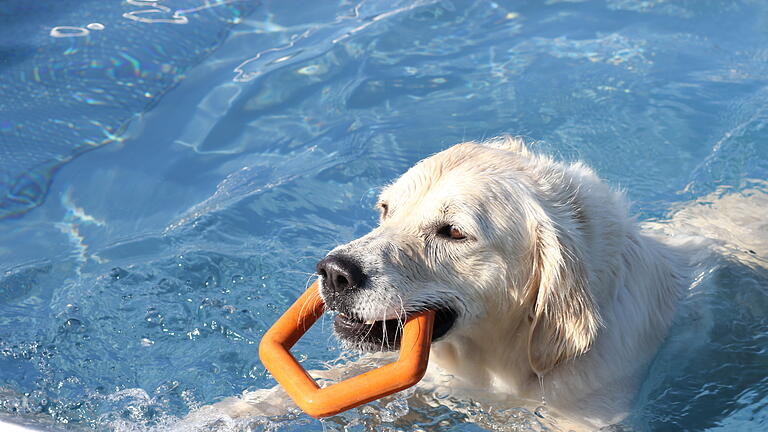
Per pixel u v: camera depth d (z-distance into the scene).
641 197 7.17
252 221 7.13
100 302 6.17
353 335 4.74
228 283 6.40
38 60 9.59
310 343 5.99
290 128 8.49
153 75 9.45
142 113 8.78
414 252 4.79
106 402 5.21
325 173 7.71
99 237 7.02
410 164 7.70
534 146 7.74
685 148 7.80
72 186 7.68
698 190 7.24
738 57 9.41
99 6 11.02
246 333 5.90
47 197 7.55
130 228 7.13
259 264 6.60
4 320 5.98
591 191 5.16
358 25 10.50
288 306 6.14
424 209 4.88
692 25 10.17
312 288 4.86
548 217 4.86
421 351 4.43
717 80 8.91
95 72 9.44
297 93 9.07
